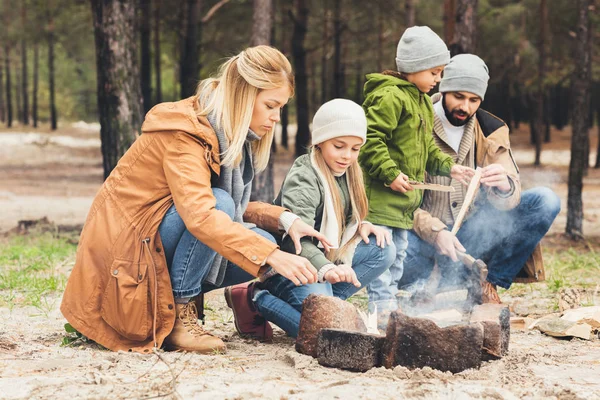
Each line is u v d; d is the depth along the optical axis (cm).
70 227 1060
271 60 350
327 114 372
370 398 278
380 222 435
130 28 834
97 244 352
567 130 3772
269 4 1095
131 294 346
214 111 349
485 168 442
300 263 324
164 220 350
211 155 347
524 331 429
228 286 394
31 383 294
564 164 2447
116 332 355
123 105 828
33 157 2822
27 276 617
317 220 391
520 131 3709
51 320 443
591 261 740
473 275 414
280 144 3222
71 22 2725
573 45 2398
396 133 440
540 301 532
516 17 2402
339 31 2030
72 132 4016
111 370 318
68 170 2373
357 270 400
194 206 334
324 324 339
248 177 370
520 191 460
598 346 392
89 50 3381
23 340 385
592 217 1315
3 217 1227
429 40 438
